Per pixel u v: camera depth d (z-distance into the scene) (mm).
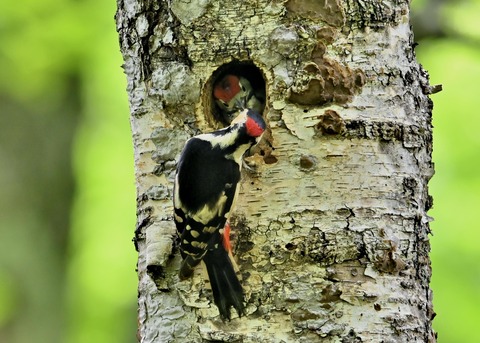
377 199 10594
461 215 18344
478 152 18734
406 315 10523
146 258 10906
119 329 21672
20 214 22234
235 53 10820
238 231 10531
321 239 10398
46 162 22328
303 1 10727
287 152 10602
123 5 11438
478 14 17406
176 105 10977
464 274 18109
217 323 10461
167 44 10992
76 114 22328
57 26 20656
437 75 19203
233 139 10430
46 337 21953
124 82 21625
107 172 22094
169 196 10906
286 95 10648
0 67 21062
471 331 17812
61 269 22281
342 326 10273
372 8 10883
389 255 10484
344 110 10625
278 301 10352
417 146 11000
